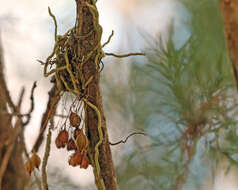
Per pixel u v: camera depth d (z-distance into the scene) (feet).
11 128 2.93
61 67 3.28
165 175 4.04
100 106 3.28
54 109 3.28
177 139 3.89
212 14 4.09
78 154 3.22
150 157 4.13
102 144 3.26
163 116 4.07
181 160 3.83
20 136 2.94
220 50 3.89
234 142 3.82
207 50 3.93
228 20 3.05
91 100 3.27
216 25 4.04
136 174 4.18
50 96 3.37
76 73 3.27
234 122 3.75
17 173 2.91
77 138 3.23
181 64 3.84
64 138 3.26
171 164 3.98
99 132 3.22
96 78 3.28
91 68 3.27
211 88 3.80
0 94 2.95
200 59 3.85
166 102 3.92
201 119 3.80
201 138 3.95
